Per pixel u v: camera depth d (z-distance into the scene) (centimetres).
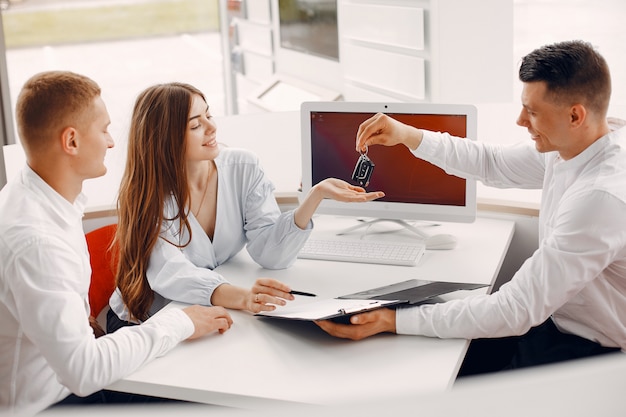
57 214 154
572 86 161
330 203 226
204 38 614
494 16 361
